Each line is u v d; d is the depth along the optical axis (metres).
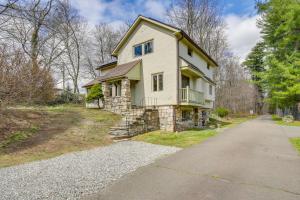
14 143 8.25
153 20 15.04
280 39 22.36
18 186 4.56
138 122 12.27
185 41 15.12
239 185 4.45
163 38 14.69
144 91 15.66
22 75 10.53
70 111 15.37
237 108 44.69
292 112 26.19
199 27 28.67
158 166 5.95
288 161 6.23
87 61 36.56
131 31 16.98
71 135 10.09
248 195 3.96
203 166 5.83
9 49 10.50
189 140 10.12
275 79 22.27
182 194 4.05
